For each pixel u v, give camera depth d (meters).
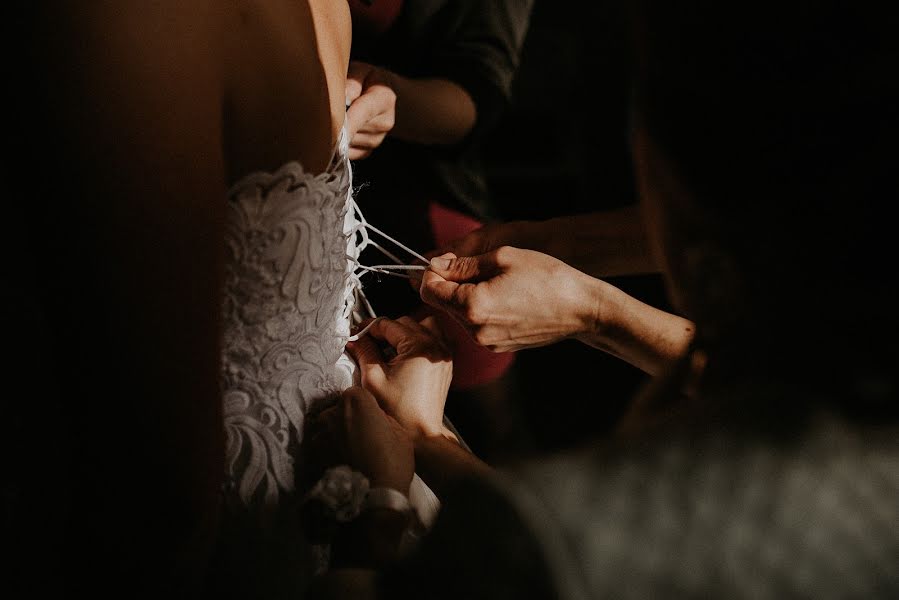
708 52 0.45
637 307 1.04
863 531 0.43
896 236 0.43
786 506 0.44
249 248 0.73
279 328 0.80
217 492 0.72
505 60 1.52
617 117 2.22
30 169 0.59
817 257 0.45
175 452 0.65
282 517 0.85
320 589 0.71
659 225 0.53
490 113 1.49
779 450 0.45
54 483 0.76
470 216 1.54
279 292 0.78
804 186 0.44
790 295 0.47
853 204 0.44
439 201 1.51
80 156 0.57
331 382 0.91
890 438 0.45
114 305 0.60
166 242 0.60
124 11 0.57
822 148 0.43
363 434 0.84
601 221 1.17
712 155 0.47
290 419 0.85
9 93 0.57
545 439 2.11
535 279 1.01
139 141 0.57
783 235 0.46
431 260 1.06
